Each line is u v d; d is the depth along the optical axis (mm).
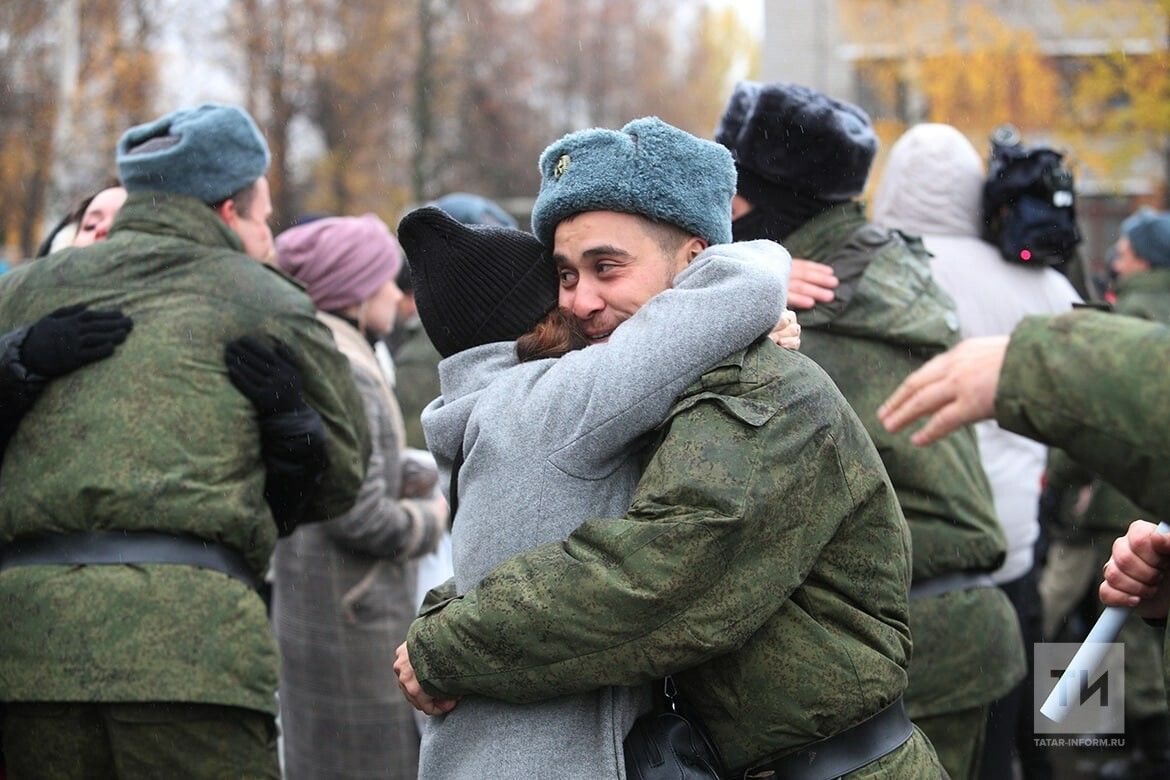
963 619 4527
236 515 4277
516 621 2898
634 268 3156
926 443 2594
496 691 2967
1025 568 5773
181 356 4352
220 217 4789
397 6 36938
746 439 2904
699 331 2963
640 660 2869
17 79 23328
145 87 25438
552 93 55156
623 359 2982
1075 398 2447
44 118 22875
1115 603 3484
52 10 23266
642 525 2867
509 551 3045
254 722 4254
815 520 2979
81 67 24875
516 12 50375
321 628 5832
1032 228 5680
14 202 23125
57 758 4160
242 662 4176
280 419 4465
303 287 4836
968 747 4598
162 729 4098
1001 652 4625
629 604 2840
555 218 3203
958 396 2551
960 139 5902
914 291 4676
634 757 2980
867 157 4797
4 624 4137
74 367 4297
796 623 3016
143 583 4105
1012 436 5711
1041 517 7824
